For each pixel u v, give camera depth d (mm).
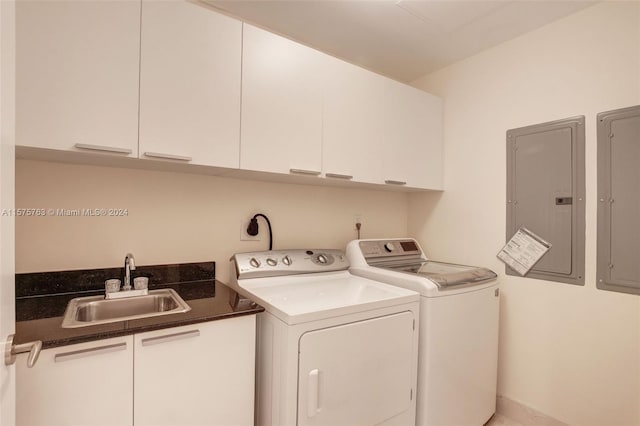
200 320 1091
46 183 1328
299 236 2076
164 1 1231
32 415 861
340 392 1245
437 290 1515
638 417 1472
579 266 1663
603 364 1578
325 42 2033
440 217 2383
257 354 1355
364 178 1842
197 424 1109
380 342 1358
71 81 1060
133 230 1518
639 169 1475
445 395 1554
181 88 1260
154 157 1207
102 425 948
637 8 1497
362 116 1832
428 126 2223
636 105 1491
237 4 1673
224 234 1781
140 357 1003
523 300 1887
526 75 1898
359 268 1915
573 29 1705
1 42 588
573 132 1690
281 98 1519
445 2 1629
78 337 897
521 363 1888
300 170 1575
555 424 1736
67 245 1371
